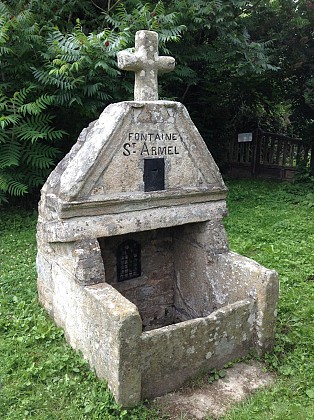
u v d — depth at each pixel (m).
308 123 11.52
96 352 3.34
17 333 4.11
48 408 3.13
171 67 3.98
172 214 4.05
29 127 7.00
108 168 3.62
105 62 6.91
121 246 4.77
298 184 10.66
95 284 3.51
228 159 13.53
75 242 3.55
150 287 5.06
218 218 4.41
